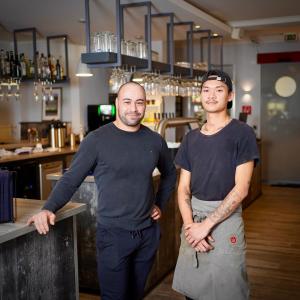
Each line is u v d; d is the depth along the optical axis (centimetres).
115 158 222
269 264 395
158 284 356
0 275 189
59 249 228
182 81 578
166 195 261
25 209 221
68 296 236
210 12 585
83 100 735
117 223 225
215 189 210
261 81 853
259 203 664
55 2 458
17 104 752
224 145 207
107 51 399
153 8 482
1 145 638
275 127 852
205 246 207
